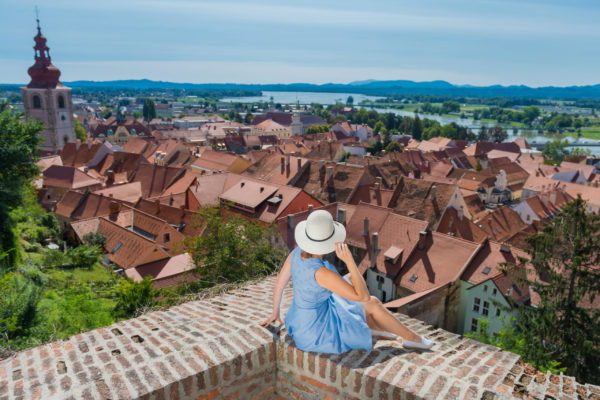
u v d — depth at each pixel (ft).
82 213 174.50
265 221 143.95
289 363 16.85
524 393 13.83
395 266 114.83
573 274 71.26
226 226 96.68
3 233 82.89
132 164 257.55
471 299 100.68
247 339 17.02
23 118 89.15
